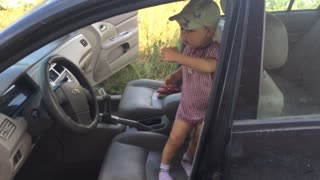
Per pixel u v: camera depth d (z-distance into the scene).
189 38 2.39
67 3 1.71
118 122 3.20
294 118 1.83
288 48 1.95
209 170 1.81
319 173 1.78
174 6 4.04
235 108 1.78
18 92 2.60
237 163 1.77
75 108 2.74
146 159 2.70
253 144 1.77
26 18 1.74
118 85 4.69
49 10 1.71
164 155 2.61
